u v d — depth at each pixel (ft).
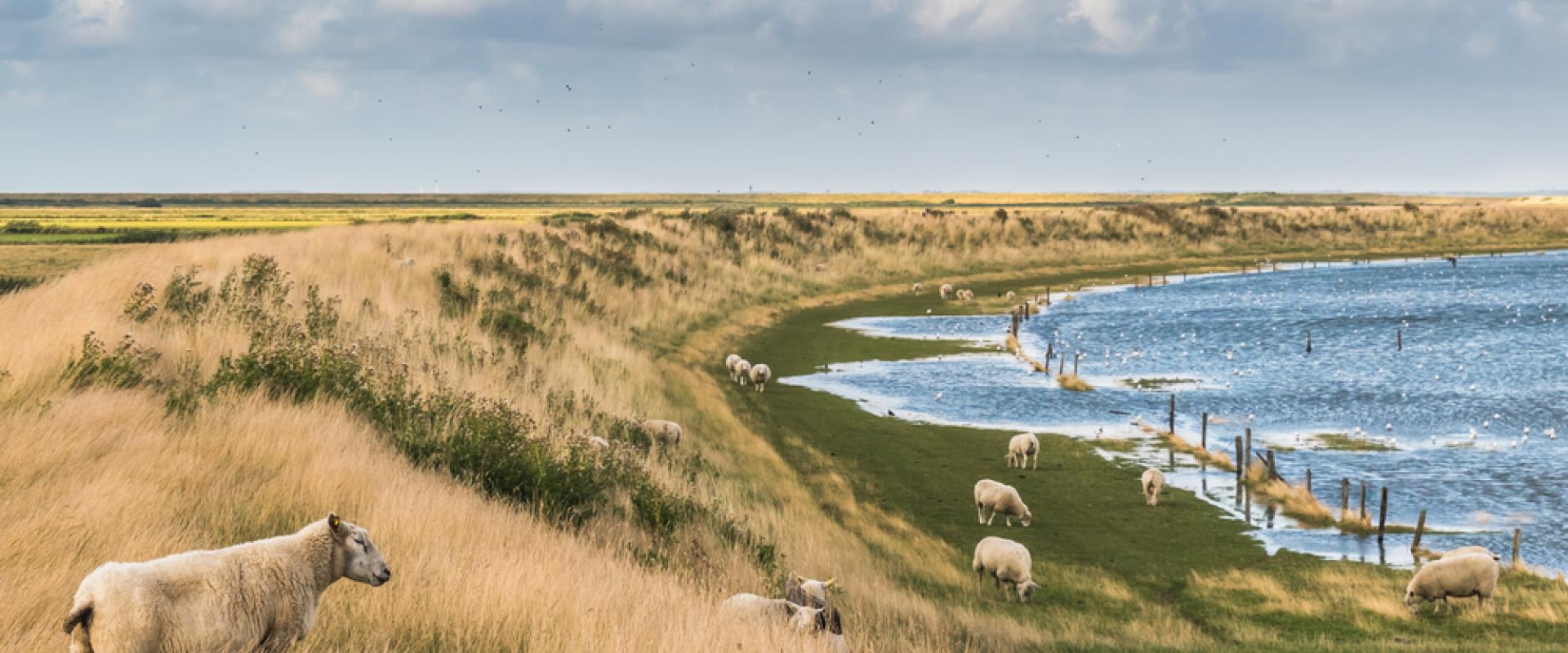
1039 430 129.49
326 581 31.01
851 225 320.91
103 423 59.82
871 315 231.71
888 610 62.64
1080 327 214.90
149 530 41.98
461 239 190.70
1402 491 103.45
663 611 44.04
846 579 69.41
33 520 40.83
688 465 95.35
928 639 56.70
